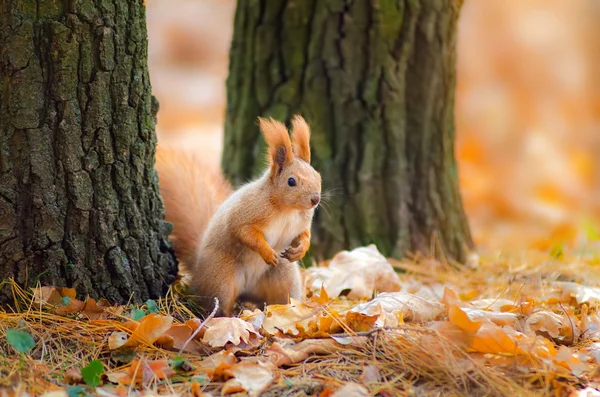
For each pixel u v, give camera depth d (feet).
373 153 36.96
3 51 24.66
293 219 28.66
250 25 38.06
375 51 36.42
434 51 37.17
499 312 26.43
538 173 64.85
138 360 22.43
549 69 81.10
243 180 38.70
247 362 22.49
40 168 25.39
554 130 73.92
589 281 34.71
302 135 29.04
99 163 26.27
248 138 38.65
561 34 82.53
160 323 24.12
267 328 25.16
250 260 29.04
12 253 25.63
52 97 25.25
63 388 21.34
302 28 36.88
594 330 26.73
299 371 22.82
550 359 22.82
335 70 36.70
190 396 21.25
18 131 25.11
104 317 25.82
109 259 26.96
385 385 21.80
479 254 41.63
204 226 32.01
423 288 33.60
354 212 37.09
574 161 67.15
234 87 39.19
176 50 94.84
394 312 25.66
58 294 25.88
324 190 36.94
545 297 31.09
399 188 37.29
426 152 37.78
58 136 25.46
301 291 30.17
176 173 33.14
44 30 24.86
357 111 36.86
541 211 57.93
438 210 38.14
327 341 24.11
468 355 22.45
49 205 25.68
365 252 32.91
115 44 25.84
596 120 75.82
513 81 80.94
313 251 36.91
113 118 26.32
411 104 37.42
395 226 37.37
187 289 29.91
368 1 36.11
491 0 84.53
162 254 28.89
